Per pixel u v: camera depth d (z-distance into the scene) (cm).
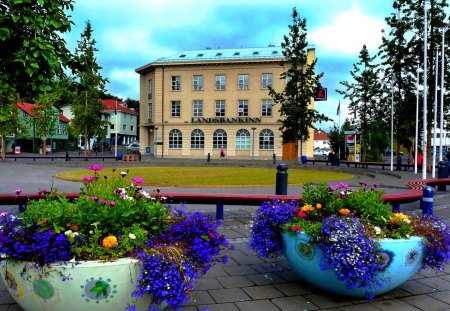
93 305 305
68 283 301
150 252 317
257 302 415
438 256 421
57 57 478
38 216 337
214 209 1056
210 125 5422
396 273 396
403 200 904
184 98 5484
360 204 439
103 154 6181
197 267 341
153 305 321
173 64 5444
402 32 2725
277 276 500
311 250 409
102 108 5178
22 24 441
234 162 4069
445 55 2628
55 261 304
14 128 3822
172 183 1731
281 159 5216
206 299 421
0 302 397
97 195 398
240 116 5372
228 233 758
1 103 642
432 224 431
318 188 486
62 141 7269
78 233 322
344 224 381
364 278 375
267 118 5281
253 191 1480
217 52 5747
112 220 340
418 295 442
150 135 5947
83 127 5044
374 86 3962
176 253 321
